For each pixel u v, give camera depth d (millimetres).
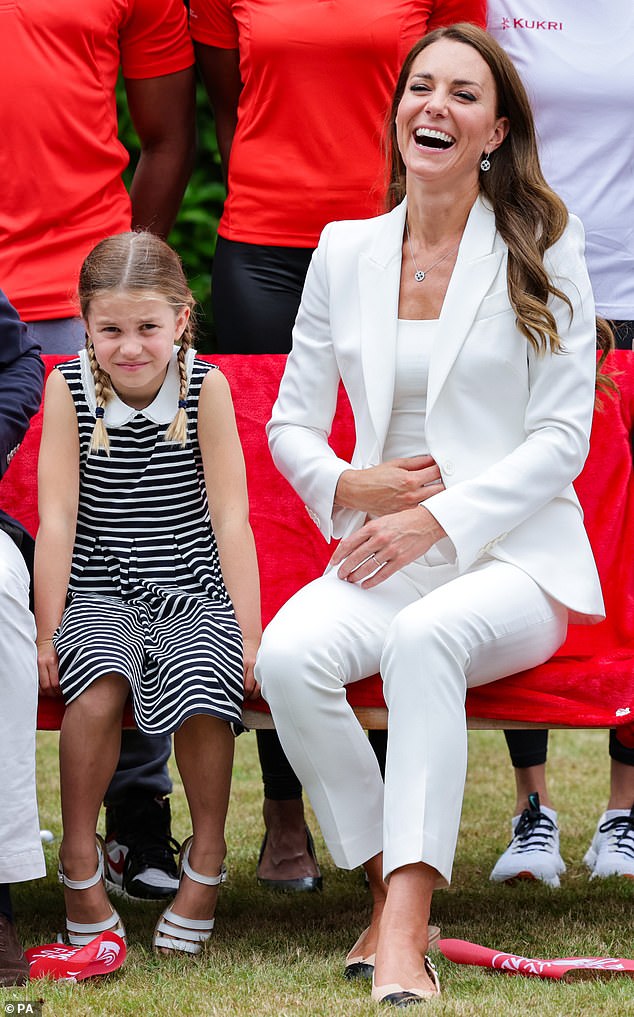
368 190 7672
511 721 5793
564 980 5129
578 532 6016
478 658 5527
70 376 6238
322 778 5457
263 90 7695
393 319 6098
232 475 6195
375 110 7633
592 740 10969
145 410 6184
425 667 5262
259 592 6098
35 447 7168
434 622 5309
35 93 7441
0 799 5137
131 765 6941
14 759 5172
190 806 5691
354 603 5680
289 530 7238
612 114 7578
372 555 5715
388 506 5934
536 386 5945
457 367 5945
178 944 5594
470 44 5969
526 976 5191
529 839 7211
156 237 6145
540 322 5832
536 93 7594
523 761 7516
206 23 8148
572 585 5855
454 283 5977
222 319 8055
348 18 7520
